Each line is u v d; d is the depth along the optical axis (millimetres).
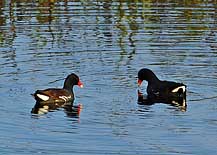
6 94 17781
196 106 17000
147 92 18219
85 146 14406
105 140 14742
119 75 19484
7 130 15352
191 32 23500
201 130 15320
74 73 19266
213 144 14508
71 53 21266
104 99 17594
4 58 20703
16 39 22656
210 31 23578
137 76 19406
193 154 14000
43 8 27016
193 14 25984
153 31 23656
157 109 16828
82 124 15711
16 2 28219
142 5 27375
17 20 25125
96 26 24297
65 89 17734
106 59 20781
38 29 23953
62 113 16578
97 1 28250
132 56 21031
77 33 23438
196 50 21594
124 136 14945
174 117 16188
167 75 19438
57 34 23266
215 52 21328
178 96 17875
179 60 20656
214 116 16219
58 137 14914
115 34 23297
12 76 19172
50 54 21141
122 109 16812
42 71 19656
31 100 17422
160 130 15305
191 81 18922
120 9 26719
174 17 25531
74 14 26000
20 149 14297
